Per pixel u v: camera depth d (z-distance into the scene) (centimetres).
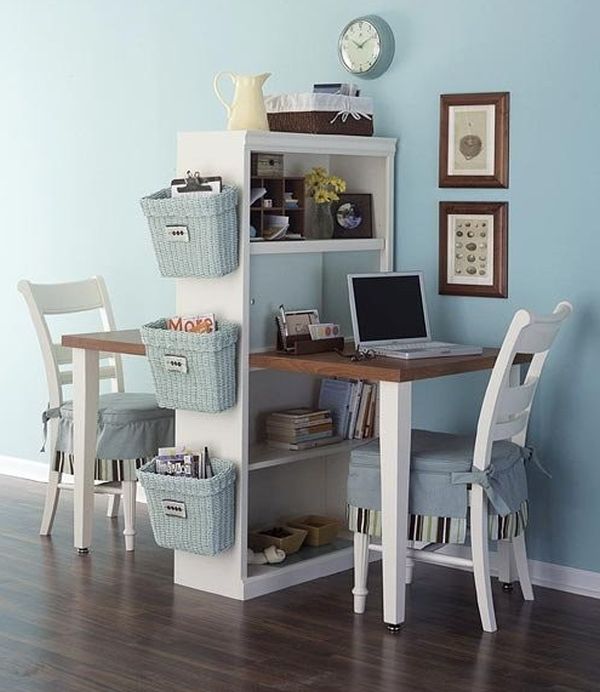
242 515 433
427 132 473
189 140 435
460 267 469
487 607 403
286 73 514
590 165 434
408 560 452
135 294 577
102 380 591
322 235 473
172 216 427
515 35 447
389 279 447
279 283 458
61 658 376
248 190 425
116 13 570
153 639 393
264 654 382
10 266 628
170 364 432
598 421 439
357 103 469
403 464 399
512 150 452
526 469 459
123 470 489
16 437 631
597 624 414
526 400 415
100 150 583
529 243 451
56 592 438
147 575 460
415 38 473
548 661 379
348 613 421
